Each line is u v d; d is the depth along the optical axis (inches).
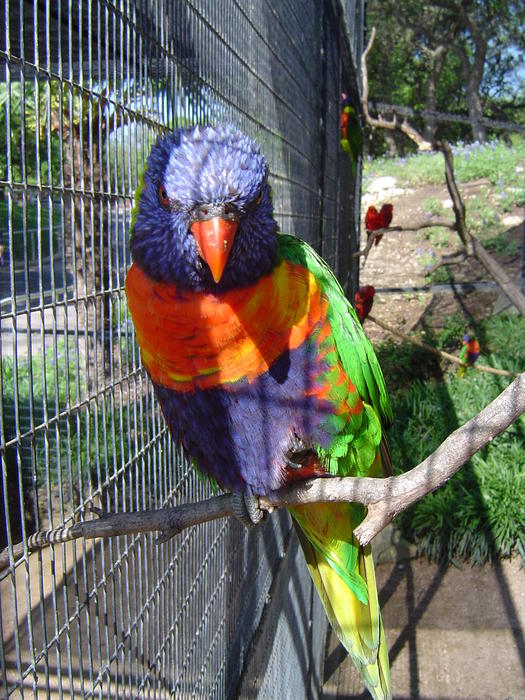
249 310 9.9
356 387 11.4
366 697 23.9
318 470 11.3
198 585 12.4
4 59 6.7
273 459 10.8
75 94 8.1
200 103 11.5
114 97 8.8
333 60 30.1
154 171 9.9
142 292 10.0
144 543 10.2
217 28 12.3
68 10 7.6
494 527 29.7
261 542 16.8
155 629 10.4
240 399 10.5
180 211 9.6
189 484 13.3
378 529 8.7
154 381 11.0
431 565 30.3
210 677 13.0
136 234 10.1
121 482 9.7
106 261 9.3
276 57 16.5
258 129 14.9
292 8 18.4
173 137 10.0
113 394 9.4
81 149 8.2
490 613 26.9
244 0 13.9
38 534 8.0
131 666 9.5
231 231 9.4
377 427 12.0
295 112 18.8
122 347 10.7
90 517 9.3
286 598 18.8
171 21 10.4
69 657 8.1
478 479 31.1
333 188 30.6
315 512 12.5
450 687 23.1
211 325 9.9
